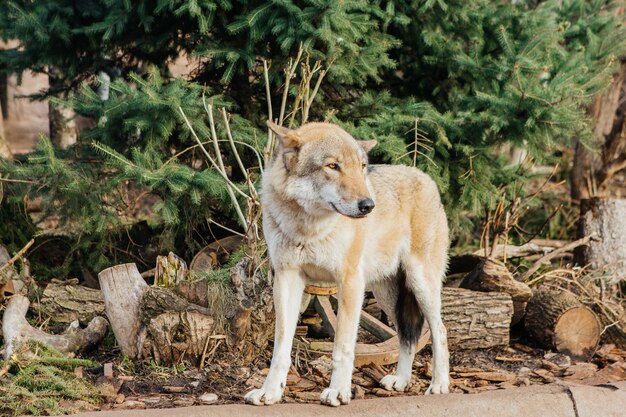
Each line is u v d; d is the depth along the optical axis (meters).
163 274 6.09
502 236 8.17
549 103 6.68
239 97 7.84
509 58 7.18
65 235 7.90
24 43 7.66
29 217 7.96
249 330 5.77
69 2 7.36
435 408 4.86
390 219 5.29
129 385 5.26
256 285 5.82
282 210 4.74
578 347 6.66
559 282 7.32
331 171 4.56
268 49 7.62
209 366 5.60
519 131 6.97
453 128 7.11
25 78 14.25
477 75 7.48
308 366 5.76
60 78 8.66
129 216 8.91
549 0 8.08
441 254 5.64
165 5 6.93
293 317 4.91
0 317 5.98
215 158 7.48
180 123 7.00
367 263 5.23
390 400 4.90
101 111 6.95
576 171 10.40
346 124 7.09
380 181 5.34
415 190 5.56
